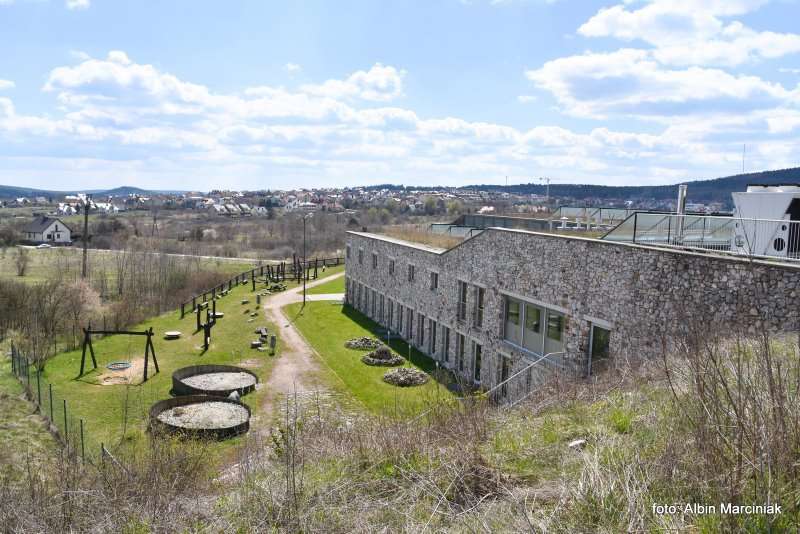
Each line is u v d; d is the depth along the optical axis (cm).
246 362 2847
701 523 436
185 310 4225
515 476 666
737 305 1136
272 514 634
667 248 1492
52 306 3234
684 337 898
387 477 723
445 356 2705
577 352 1648
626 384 959
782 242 1433
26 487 829
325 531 585
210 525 632
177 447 1248
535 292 1881
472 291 2364
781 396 444
